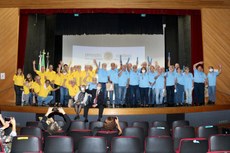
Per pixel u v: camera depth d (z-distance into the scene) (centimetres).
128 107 1114
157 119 1096
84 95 1059
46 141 526
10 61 1355
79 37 1708
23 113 1120
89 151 520
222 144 512
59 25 1645
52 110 666
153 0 1359
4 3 1362
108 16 1645
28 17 1494
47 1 1358
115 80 1275
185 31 1656
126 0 1353
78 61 1695
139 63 1705
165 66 1711
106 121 635
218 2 1374
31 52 1570
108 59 1700
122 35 1717
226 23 1381
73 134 641
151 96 1265
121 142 519
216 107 1173
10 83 1345
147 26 1664
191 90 1248
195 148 509
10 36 1365
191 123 1119
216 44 1373
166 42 1716
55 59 1705
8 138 561
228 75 1361
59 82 1291
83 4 1357
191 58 1472
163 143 530
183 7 1379
